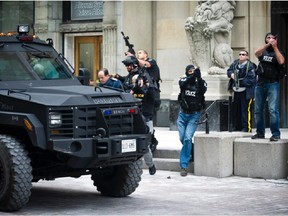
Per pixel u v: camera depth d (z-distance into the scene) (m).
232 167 14.95
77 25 25.77
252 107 19.53
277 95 14.44
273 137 14.53
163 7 22.77
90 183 14.15
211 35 20.34
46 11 26.14
